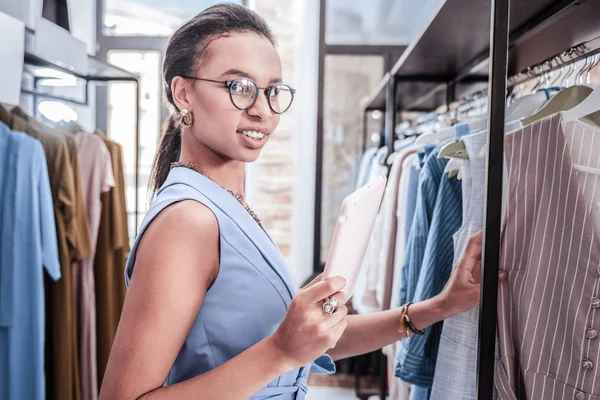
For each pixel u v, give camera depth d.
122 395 0.63
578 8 0.90
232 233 0.73
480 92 1.56
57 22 2.08
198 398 0.64
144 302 0.65
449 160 1.27
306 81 3.20
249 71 0.78
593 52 1.00
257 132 0.80
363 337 1.10
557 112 0.91
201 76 0.78
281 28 3.18
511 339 0.95
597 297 0.84
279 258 0.80
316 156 3.25
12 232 1.64
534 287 0.91
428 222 1.34
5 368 1.66
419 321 1.08
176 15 3.13
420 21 3.25
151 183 0.95
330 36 3.27
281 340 0.65
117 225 2.14
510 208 0.93
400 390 1.67
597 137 0.85
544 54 1.22
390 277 1.76
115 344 0.66
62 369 1.90
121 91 3.08
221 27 0.78
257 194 3.22
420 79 1.93
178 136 0.93
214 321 0.73
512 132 0.92
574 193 0.86
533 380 0.91
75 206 1.89
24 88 2.02
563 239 0.88
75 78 2.22
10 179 1.64
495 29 0.80
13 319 1.65
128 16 3.12
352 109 3.29
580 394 0.85
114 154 2.15
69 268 1.90
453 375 1.10
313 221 3.25
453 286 1.06
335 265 0.69
